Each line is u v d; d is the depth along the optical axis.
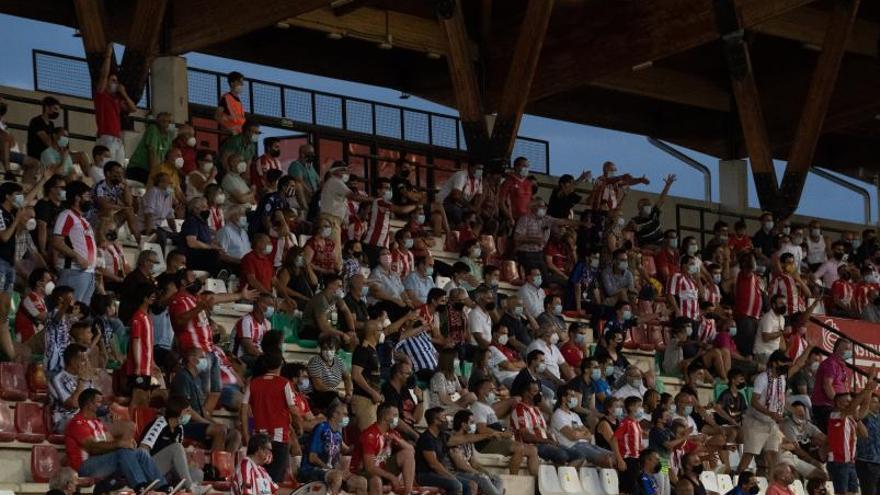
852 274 33.97
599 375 25.38
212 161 26.59
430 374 23.77
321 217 25.17
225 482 18.86
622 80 37.72
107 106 26.69
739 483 24.30
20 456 18.56
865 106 37.81
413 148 36.47
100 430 18.16
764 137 33.69
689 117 40.06
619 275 29.30
